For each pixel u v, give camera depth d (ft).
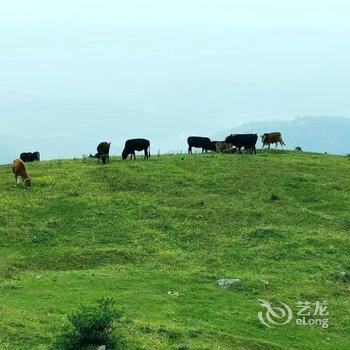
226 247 133.28
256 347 88.33
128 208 151.53
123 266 121.19
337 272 123.24
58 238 133.49
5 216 141.08
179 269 121.29
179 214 149.79
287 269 123.54
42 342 79.10
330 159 208.54
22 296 98.68
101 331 78.79
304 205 163.22
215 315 99.19
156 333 85.71
